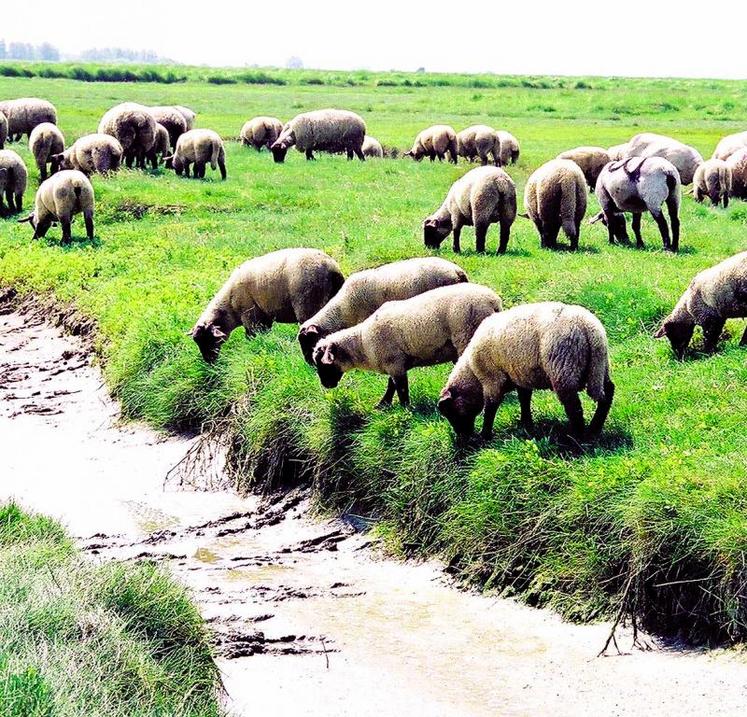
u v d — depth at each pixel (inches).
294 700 309.7
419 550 407.2
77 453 527.5
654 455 378.3
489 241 749.3
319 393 479.5
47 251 818.8
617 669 319.3
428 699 308.7
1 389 613.0
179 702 286.0
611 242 770.2
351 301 500.1
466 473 404.8
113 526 449.1
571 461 387.2
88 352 650.8
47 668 265.7
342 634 350.3
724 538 327.3
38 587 311.9
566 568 360.2
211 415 523.8
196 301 646.5
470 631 350.6
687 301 486.0
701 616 330.3
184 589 345.4
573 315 390.0
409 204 928.3
